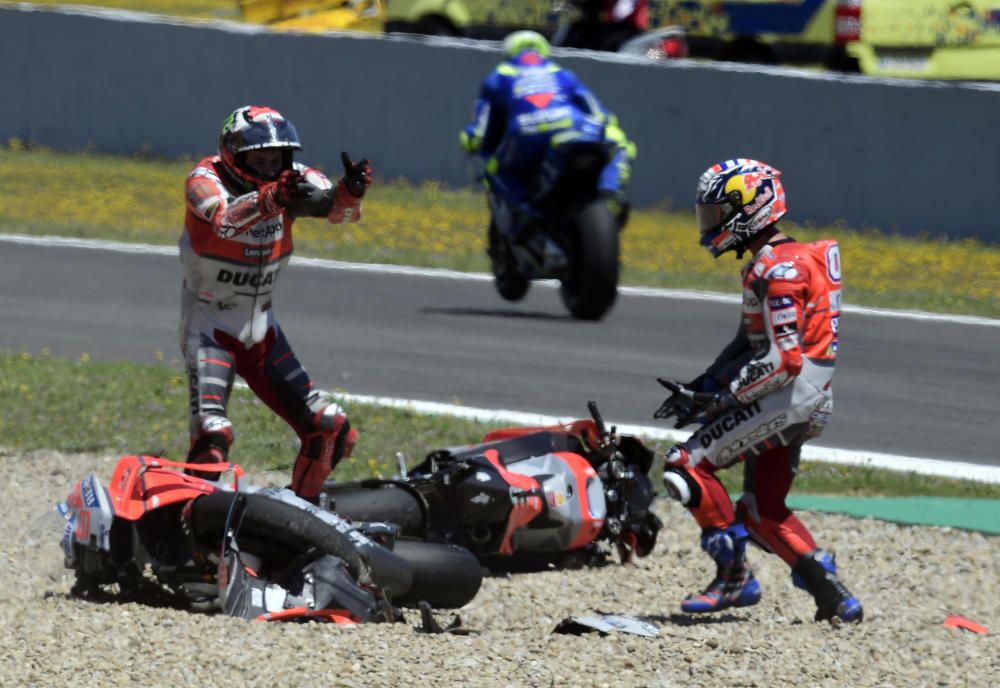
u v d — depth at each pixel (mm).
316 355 43125
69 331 45344
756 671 18453
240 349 24219
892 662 19219
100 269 56844
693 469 21781
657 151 75000
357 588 20172
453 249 65438
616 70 75250
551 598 23938
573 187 48281
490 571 25641
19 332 44844
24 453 31516
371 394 38375
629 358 44500
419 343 45438
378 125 79875
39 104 85562
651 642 19609
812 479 32219
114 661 17703
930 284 61562
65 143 85438
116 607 20312
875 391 42031
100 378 37625
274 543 20375
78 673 17297
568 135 47156
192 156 83375
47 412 34344
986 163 69938
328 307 50906
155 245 62906
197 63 82688
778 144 73062
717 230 21844
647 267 63812
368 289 55031
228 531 19750
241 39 81688
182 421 34094
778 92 72812
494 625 21969
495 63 77500
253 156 23531
